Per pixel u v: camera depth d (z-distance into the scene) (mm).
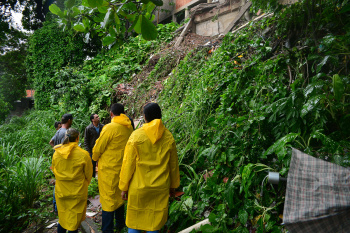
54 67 12633
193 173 3574
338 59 2879
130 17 2154
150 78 8023
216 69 4734
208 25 9172
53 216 4285
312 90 2518
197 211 2900
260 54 3971
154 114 2688
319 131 2445
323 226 1333
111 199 3205
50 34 12758
